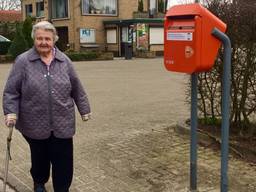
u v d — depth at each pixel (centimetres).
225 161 389
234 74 600
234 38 579
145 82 1486
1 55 2656
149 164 556
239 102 612
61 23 3550
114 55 3428
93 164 562
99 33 3506
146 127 759
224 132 383
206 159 565
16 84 414
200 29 368
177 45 389
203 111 670
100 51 3231
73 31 3434
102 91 1259
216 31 370
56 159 435
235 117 627
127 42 3131
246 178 498
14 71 415
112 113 905
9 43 2920
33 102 412
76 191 477
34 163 446
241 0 598
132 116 870
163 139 669
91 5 3447
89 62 2641
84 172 534
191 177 431
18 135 721
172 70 398
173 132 712
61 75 416
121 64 2428
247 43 576
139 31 3278
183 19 387
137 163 561
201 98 664
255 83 592
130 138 684
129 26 3309
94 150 623
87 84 1431
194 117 414
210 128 664
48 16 3719
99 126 778
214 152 592
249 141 598
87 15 3441
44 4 3759
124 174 525
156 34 3388
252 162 547
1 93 1197
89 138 691
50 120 416
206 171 522
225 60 374
